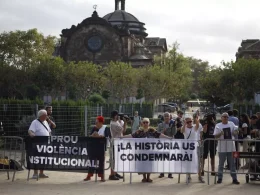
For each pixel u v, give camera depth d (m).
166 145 18.23
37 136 18.38
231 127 19.05
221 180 18.55
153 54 132.50
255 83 71.81
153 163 18.23
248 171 18.66
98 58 117.38
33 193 15.91
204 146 19.98
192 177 20.11
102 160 18.30
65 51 118.81
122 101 90.25
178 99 128.75
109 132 19.92
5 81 84.75
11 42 97.19
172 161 18.25
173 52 110.81
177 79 94.00
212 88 76.81
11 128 28.36
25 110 28.95
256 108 50.97
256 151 18.78
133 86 90.56
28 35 98.56
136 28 138.62
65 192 16.16
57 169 18.34
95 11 118.25
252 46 104.56
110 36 117.00
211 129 20.75
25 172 20.45
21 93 84.81
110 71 90.75
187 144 18.23
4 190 16.38
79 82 85.88
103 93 85.62
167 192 16.38
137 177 19.81
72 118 32.00
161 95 91.56
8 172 18.67
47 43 103.06
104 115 53.62
